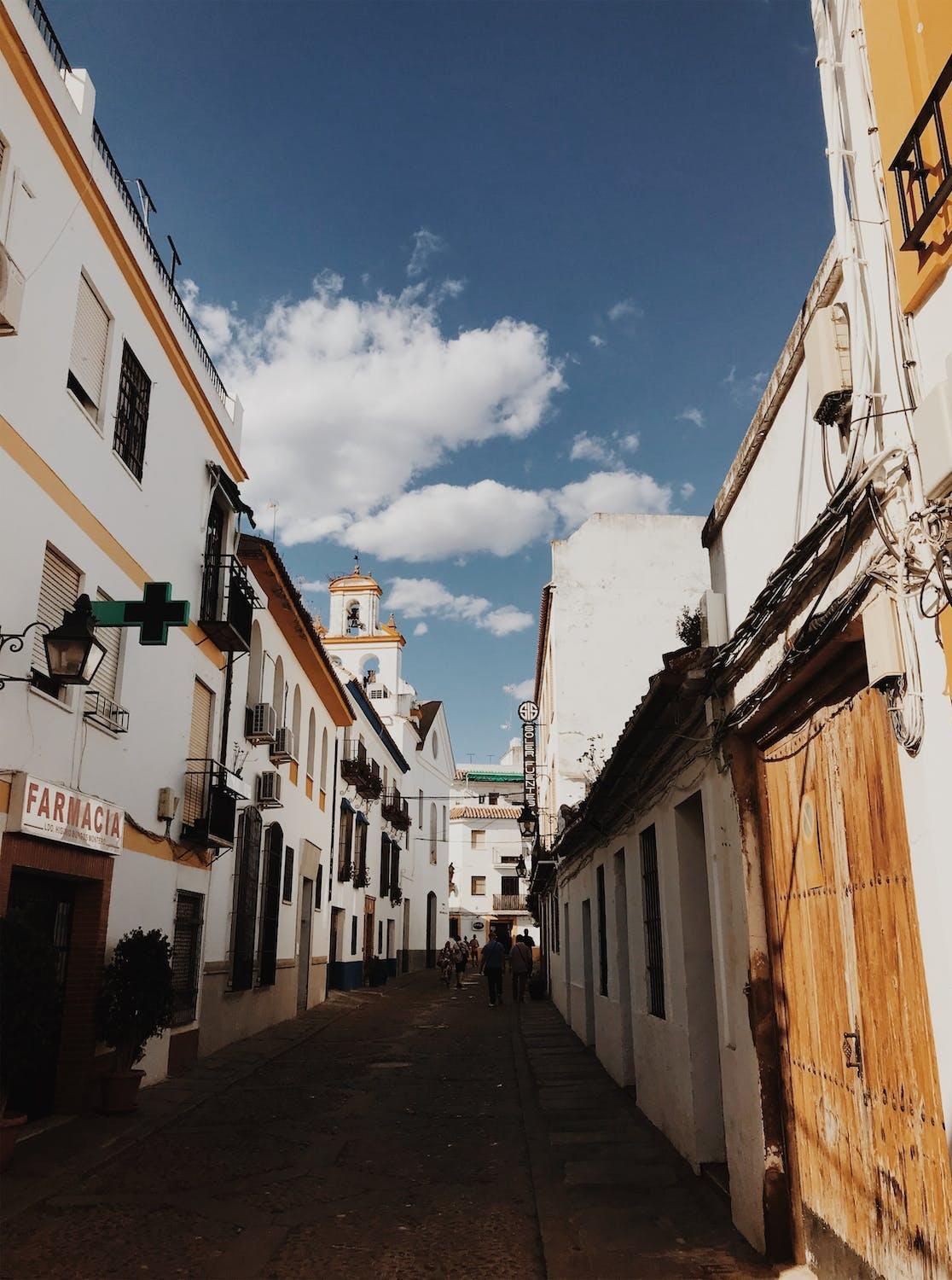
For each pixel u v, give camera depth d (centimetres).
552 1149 832
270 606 1853
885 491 367
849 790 451
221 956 1527
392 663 4472
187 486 1345
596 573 2255
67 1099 973
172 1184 733
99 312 1050
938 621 331
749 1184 571
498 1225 634
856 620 401
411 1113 1024
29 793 827
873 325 392
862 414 395
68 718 938
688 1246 572
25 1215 652
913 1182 380
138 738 1139
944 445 308
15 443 835
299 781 2159
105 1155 807
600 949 1404
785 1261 530
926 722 344
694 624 1142
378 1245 596
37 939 744
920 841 352
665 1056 859
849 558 413
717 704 630
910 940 382
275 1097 1119
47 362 898
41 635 888
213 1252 582
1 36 812
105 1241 600
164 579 1238
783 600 482
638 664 2203
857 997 439
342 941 2861
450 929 5472
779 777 563
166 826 1235
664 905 845
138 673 1141
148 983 987
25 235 858
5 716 811
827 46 443
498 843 5656
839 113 430
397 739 4303
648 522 2283
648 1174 739
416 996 2795
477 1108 1050
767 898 579
